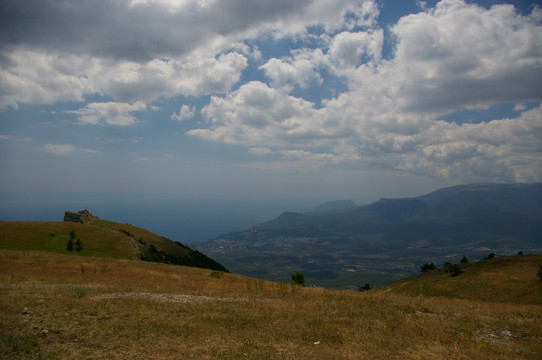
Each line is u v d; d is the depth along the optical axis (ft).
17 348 32.42
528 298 148.97
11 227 252.42
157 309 51.98
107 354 33.24
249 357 34.30
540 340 45.88
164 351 34.99
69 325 40.52
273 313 54.08
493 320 56.85
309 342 40.34
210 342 38.58
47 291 59.11
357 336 43.06
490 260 248.93
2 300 48.83
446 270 260.01
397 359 35.96
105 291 65.31
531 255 234.58
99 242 263.70
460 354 38.01
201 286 87.86
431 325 51.39
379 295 86.99
